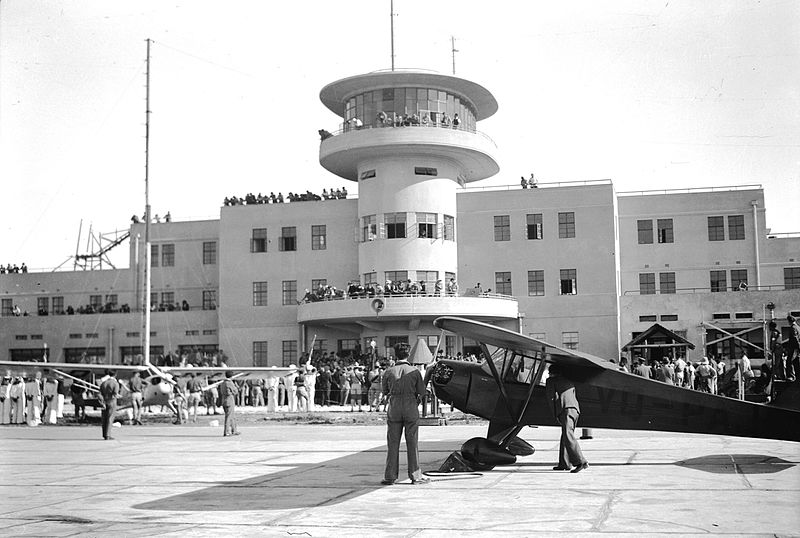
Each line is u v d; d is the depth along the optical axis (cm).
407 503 1217
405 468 1670
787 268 5741
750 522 1020
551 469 1580
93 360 6162
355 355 5266
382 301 5028
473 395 1684
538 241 5553
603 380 1628
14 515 1184
